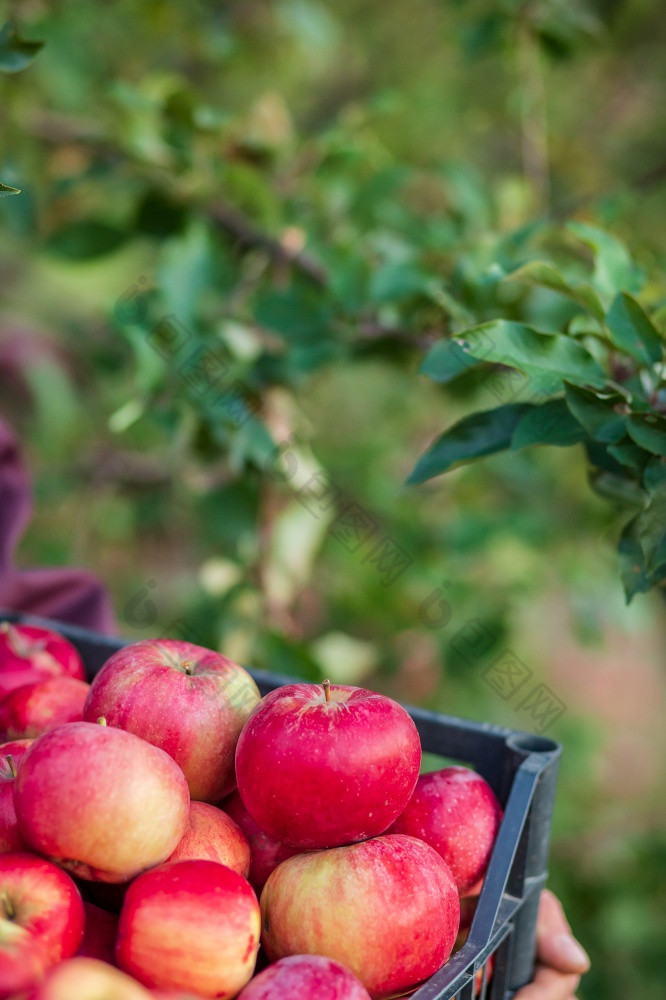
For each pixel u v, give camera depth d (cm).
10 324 304
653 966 280
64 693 121
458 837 104
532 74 246
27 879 84
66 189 226
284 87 331
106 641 143
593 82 356
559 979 111
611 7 254
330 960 85
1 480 169
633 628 271
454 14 287
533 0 230
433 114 335
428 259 212
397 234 233
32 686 122
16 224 229
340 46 345
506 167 352
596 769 309
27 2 234
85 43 260
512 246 186
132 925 84
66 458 297
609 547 269
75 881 96
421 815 105
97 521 284
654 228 316
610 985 277
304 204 232
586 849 309
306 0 277
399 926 90
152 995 79
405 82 345
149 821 88
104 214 232
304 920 91
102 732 90
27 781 87
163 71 304
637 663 413
